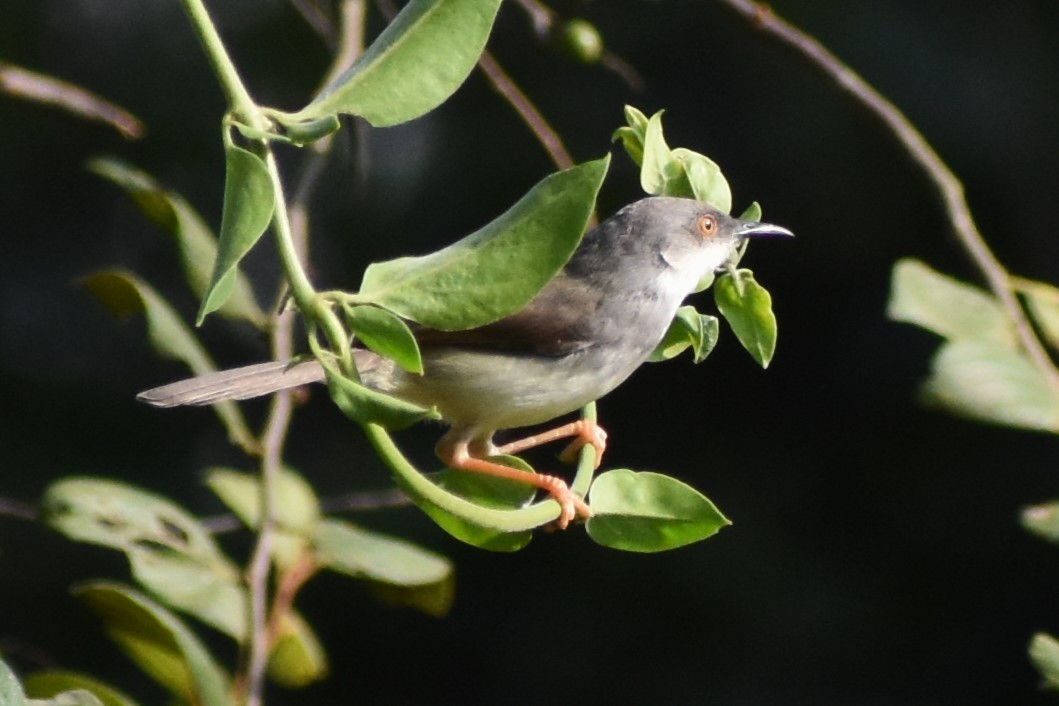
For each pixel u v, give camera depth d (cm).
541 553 1416
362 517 1383
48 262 1485
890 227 1345
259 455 663
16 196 1487
